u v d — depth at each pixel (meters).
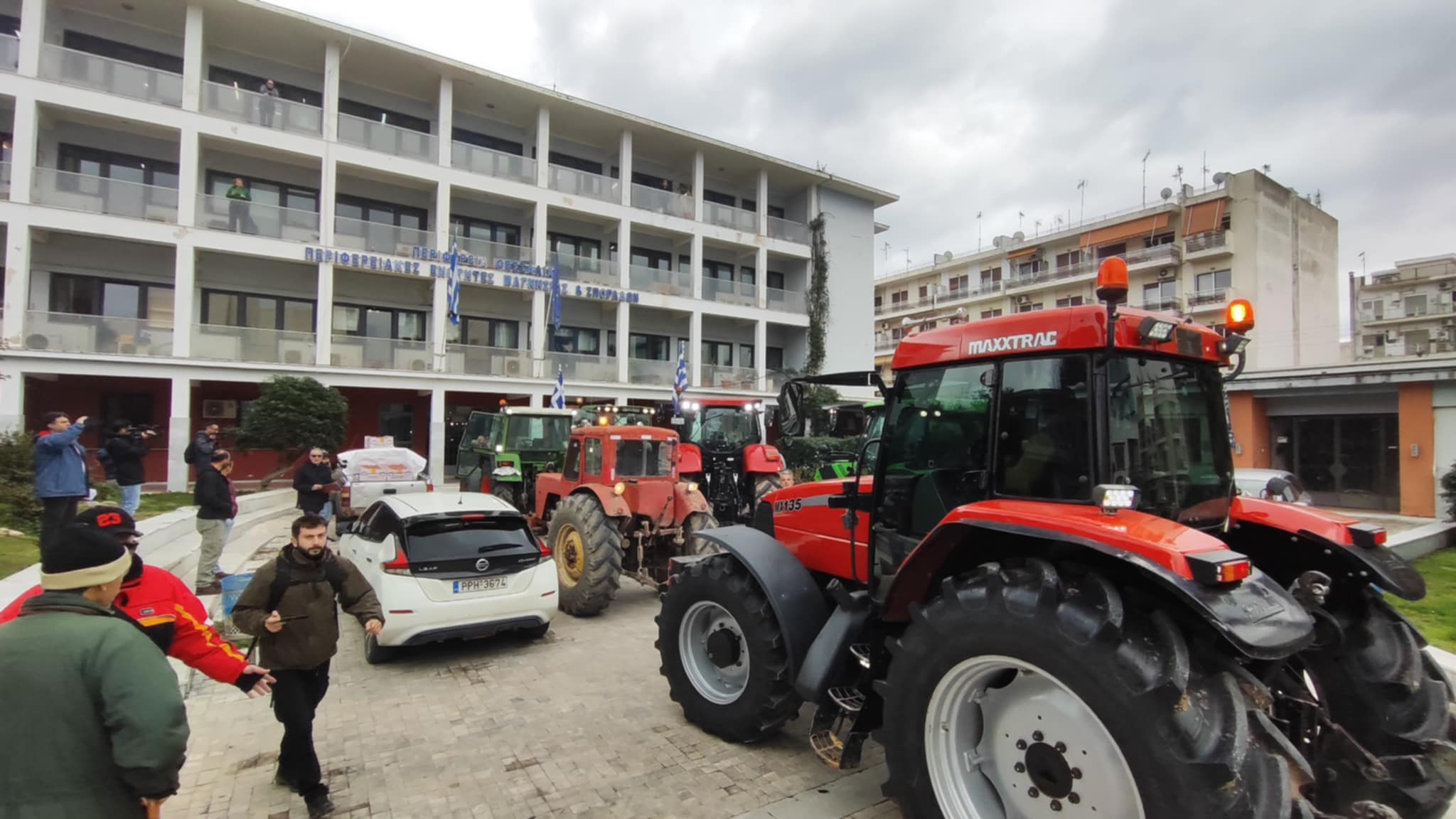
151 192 18.86
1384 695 2.72
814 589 3.70
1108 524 2.37
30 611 1.90
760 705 3.63
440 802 3.31
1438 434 13.77
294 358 20.42
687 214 28.28
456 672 5.17
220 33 20.67
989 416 2.99
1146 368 2.81
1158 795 2.00
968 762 2.64
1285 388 15.80
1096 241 36.94
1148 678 2.07
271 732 4.15
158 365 18.28
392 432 24.30
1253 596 2.28
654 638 6.04
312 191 22.11
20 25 18.41
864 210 33.97
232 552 9.95
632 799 3.32
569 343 27.17
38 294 18.47
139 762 1.79
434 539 5.50
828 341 32.38
